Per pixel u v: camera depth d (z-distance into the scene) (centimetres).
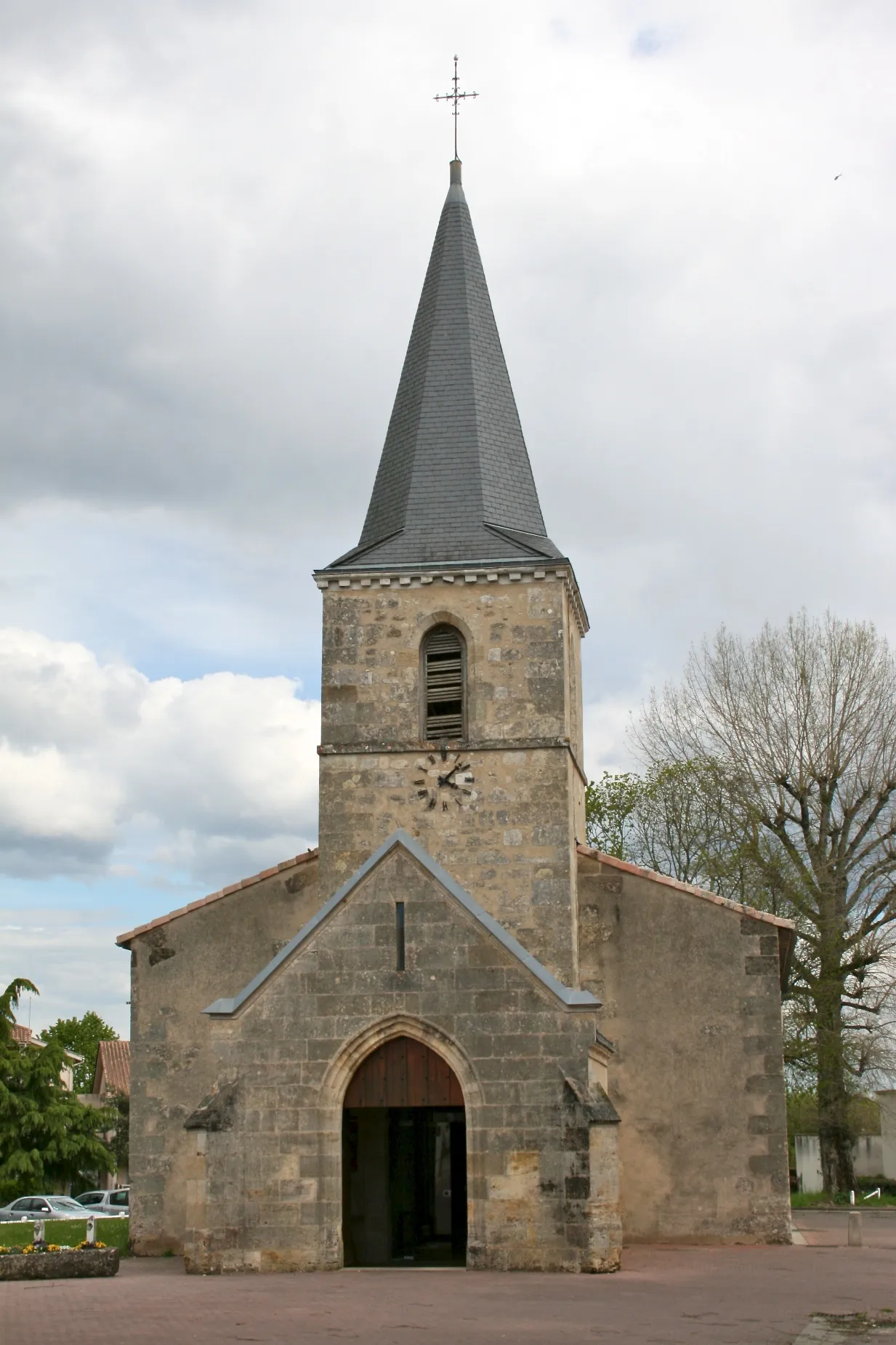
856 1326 1738
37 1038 10044
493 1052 2400
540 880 3053
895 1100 6381
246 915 3172
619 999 3089
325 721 3184
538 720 3130
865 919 4891
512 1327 1706
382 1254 2691
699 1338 1630
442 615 3209
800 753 4950
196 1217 2392
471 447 3409
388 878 2503
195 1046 3102
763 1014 3039
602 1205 2316
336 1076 2434
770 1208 2938
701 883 5181
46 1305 1934
